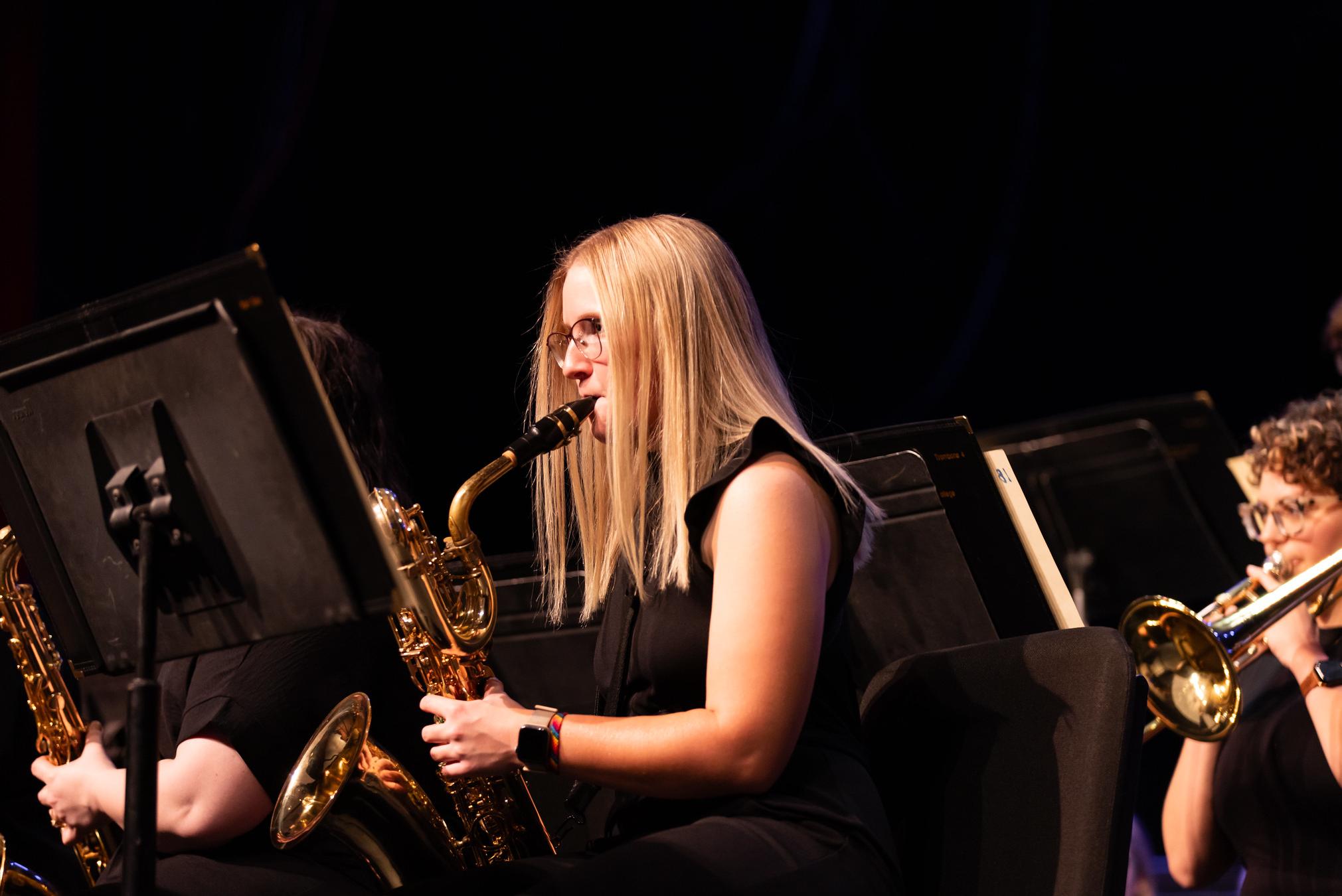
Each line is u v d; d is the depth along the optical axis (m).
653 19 9.16
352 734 3.10
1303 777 3.93
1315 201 9.63
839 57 9.41
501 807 3.47
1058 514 6.38
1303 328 9.73
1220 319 9.88
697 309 3.02
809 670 2.65
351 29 8.49
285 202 8.27
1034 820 2.72
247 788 3.03
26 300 6.98
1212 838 4.33
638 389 3.02
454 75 8.81
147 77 7.60
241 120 7.96
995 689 2.91
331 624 2.47
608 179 9.21
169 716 3.24
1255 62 9.48
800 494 2.74
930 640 3.40
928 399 9.75
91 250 7.44
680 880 2.51
